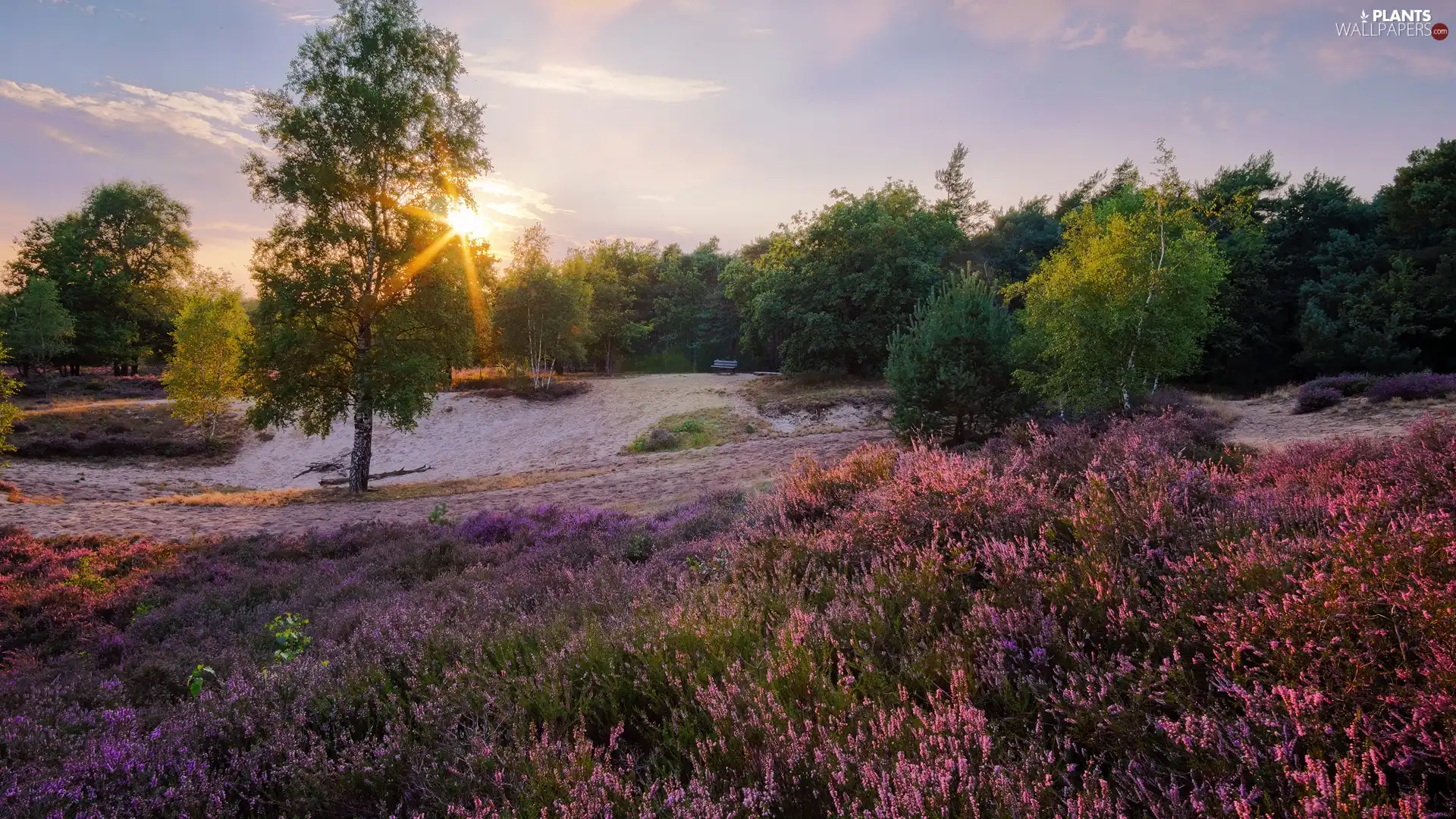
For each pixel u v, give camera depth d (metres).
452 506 19.11
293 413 23.42
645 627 4.04
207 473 32.78
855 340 42.00
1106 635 3.02
